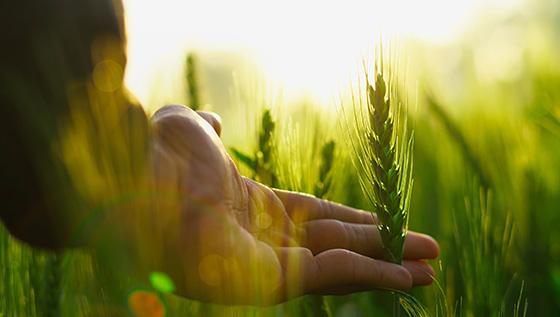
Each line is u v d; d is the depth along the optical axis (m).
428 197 0.71
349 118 0.46
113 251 0.35
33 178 0.36
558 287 0.62
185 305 0.39
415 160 0.75
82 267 0.43
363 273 0.44
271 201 0.47
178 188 0.38
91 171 0.34
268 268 0.39
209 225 0.38
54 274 0.48
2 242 0.48
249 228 0.45
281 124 0.56
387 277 0.44
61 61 0.35
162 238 0.37
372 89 0.46
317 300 0.53
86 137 0.35
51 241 0.37
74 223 0.35
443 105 0.77
